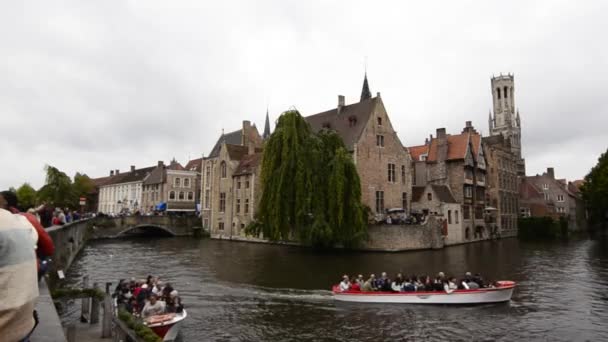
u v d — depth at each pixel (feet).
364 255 108.99
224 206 177.27
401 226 119.55
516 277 77.05
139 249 126.52
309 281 72.43
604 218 195.21
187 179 229.04
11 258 9.46
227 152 179.01
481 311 54.34
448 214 142.20
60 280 65.05
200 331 46.42
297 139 108.78
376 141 145.48
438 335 45.37
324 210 108.37
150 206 234.99
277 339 44.06
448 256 106.63
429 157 165.68
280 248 128.88
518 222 185.88
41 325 18.61
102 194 285.23
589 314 52.65
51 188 158.30
